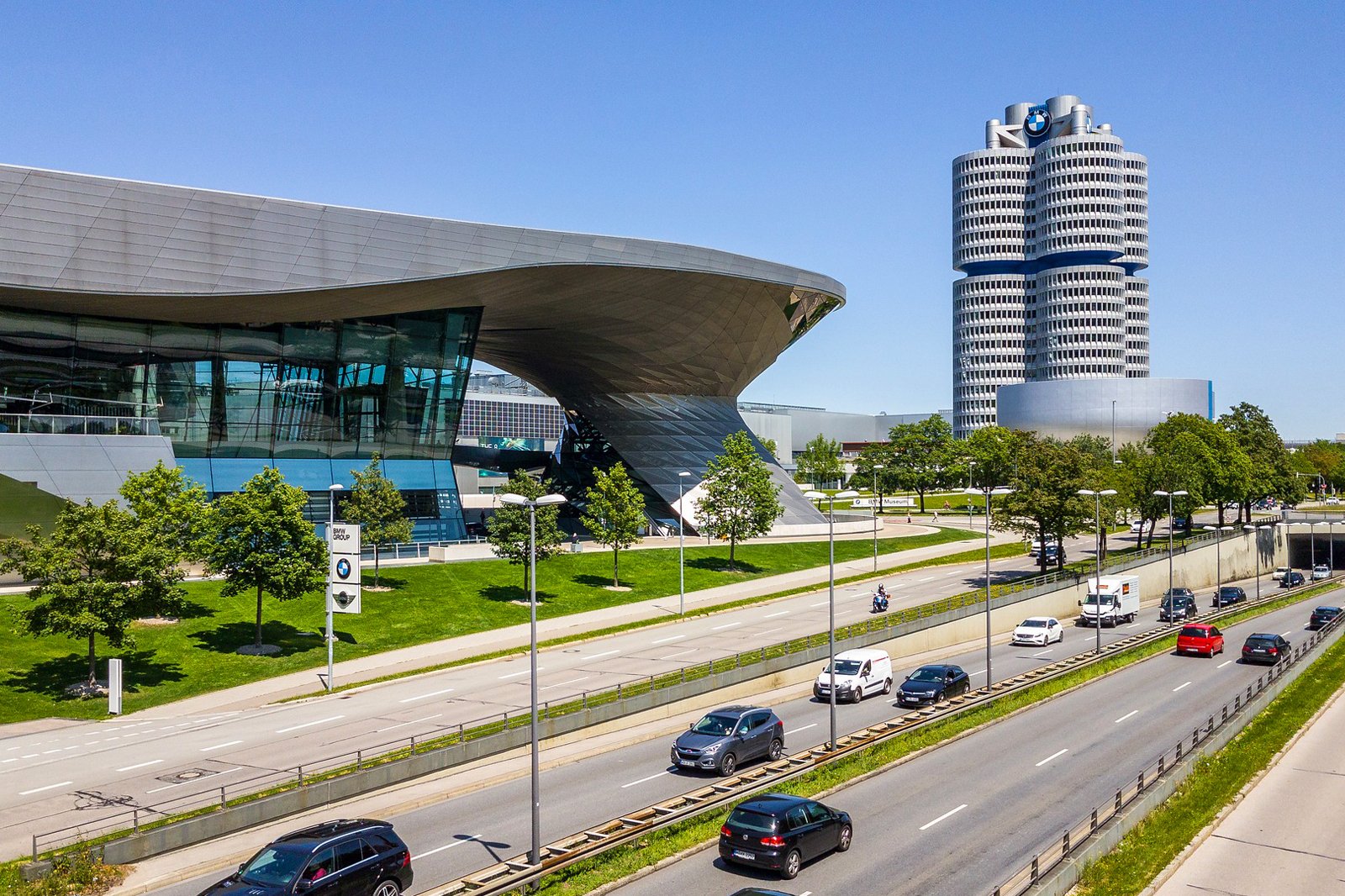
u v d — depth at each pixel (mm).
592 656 49969
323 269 64500
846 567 84062
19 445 57625
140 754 33344
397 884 21438
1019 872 22547
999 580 77438
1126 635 64688
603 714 36938
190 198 61094
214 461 72750
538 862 23188
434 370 79938
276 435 75062
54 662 43969
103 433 62344
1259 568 111750
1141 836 26688
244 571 47969
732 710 33688
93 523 41656
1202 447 104375
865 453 143125
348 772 29938
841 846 25156
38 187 57594
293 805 27344
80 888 22000
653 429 98875
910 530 107875
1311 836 27719
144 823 25969
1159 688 47438
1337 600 88562
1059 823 27250
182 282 61406
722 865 24188
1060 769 32844
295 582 48906
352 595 43531
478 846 25047
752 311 86000
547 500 25219
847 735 36781
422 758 30594
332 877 20250
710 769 31484
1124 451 147000
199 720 38406
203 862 23828
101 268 59438
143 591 41750
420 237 66500
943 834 26375
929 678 43094
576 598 64625
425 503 79750
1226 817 29234
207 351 72375
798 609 65562
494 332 91125
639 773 31984
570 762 33688
